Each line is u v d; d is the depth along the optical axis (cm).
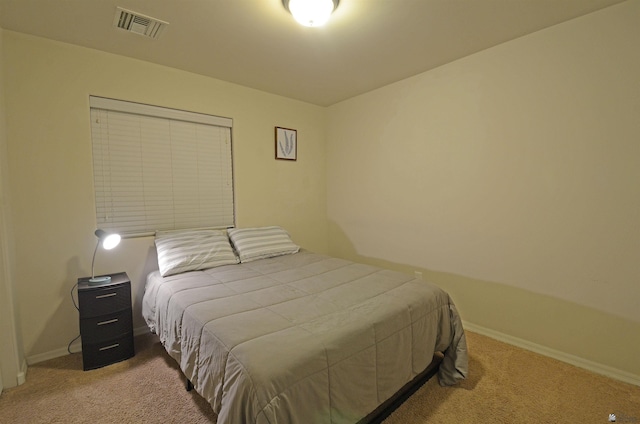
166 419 157
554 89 204
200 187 289
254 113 320
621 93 180
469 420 155
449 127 262
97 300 203
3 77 194
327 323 144
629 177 180
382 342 149
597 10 185
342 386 129
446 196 269
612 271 188
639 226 178
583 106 193
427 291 190
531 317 223
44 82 210
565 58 198
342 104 362
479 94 241
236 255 271
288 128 349
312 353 122
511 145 226
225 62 253
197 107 280
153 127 260
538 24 200
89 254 231
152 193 262
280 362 115
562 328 209
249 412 105
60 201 218
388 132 313
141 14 183
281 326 141
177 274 227
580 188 197
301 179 365
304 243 372
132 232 254
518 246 227
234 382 113
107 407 166
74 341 225
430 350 179
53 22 190
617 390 177
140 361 212
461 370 182
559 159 204
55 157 215
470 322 258
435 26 200
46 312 215
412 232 298
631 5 174
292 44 223
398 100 301
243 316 152
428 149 279
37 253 211
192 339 151
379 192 328
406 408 165
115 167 244
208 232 271
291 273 228
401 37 214
